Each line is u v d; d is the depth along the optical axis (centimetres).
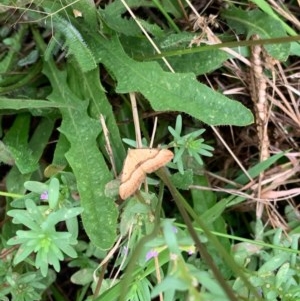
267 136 18
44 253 14
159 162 14
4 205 18
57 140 17
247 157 18
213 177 18
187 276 10
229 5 18
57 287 18
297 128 18
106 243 15
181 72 17
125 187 14
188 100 16
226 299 11
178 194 14
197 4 18
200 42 17
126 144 18
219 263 16
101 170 16
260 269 15
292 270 15
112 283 15
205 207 17
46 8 16
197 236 12
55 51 18
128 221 15
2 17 18
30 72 18
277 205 18
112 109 18
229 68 18
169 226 11
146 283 14
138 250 11
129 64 16
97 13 16
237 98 18
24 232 14
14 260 15
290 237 17
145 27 17
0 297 15
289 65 18
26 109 18
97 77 17
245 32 17
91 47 17
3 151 16
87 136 16
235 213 18
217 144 18
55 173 16
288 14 18
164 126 18
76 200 16
